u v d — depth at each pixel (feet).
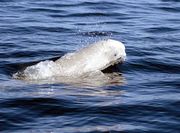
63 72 75.20
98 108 62.23
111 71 78.59
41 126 57.16
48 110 61.67
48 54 85.61
